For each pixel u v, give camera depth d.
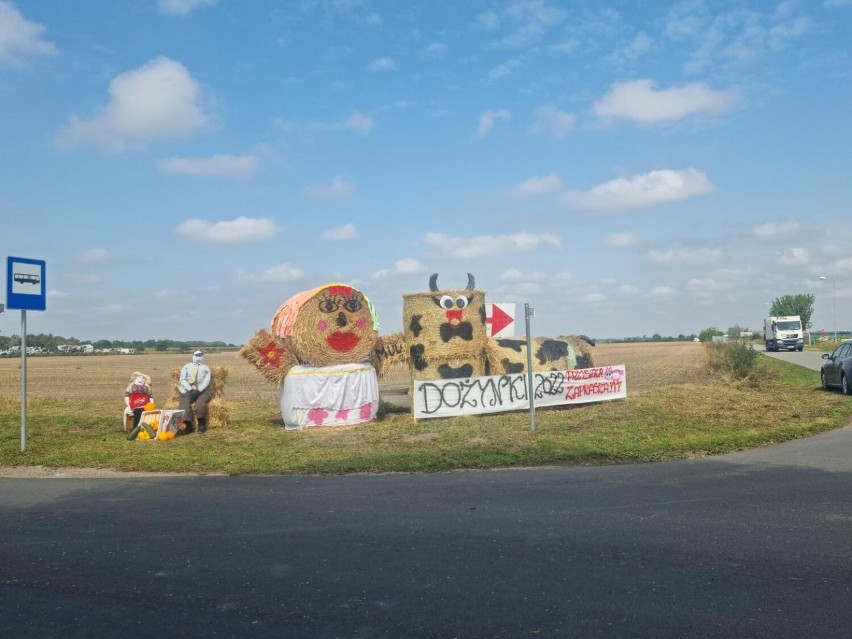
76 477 10.02
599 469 9.80
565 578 5.43
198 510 7.77
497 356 16.56
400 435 13.17
